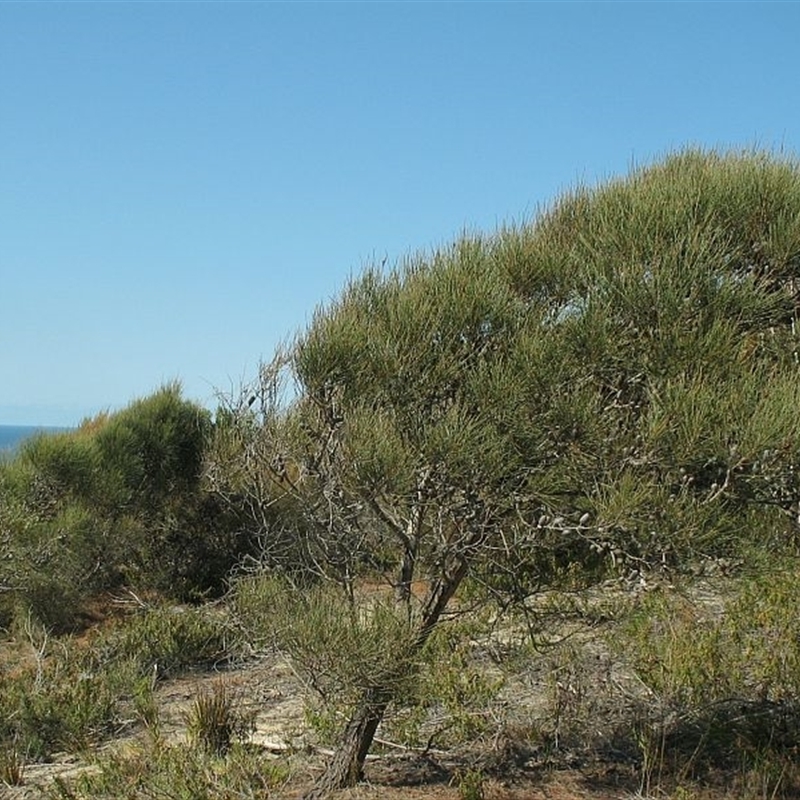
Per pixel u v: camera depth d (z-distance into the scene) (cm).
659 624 738
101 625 1235
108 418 1548
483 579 559
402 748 636
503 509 506
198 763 580
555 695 657
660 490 460
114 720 781
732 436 455
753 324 525
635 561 484
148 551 1383
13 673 959
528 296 575
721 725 627
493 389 503
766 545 490
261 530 713
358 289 596
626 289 511
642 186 607
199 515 1389
